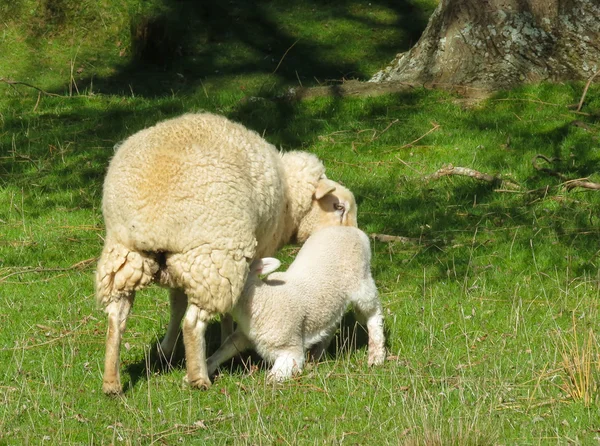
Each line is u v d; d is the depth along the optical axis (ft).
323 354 39.01
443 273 48.70
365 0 112.57
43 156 67.82
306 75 96.43
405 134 70.54
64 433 31.48
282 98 77.77
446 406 32.73
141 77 95.20
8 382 36.01
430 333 39.70
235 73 96.17
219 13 107.24
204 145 34.35
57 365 37.63
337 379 36.14
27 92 87.45
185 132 34.94
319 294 37.27
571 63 77.36
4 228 56.03
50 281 48.01
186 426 31.78
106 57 99.09
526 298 45.29
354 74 97.25
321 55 101.24
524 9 78.59
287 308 35.73
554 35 77.97
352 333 41.60
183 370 37.27
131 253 33.27
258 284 35.55
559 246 51.21
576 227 53.52
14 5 102.06
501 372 36.01
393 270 49.39
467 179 62.08
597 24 77.87
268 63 98.84
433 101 76.13
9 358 38.55
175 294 37.93
